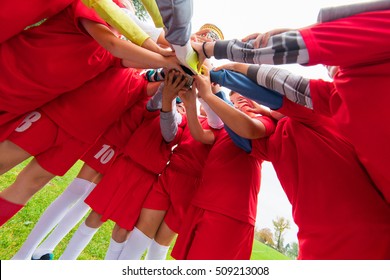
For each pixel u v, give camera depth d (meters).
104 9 1.20
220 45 1.21
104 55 1.48
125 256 1.79
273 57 1.03
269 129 1.55
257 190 1.74
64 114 1.52
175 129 1.84
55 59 1.34
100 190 1.89
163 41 1.54
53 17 1.38
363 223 1.12
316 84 1.22
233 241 1.57
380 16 0.94
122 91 1.67
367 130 1.00
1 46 1.33
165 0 0.97
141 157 1.89
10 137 1.46
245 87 1.37
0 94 1.35
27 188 1.58
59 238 2.05
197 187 1.91
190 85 1.55
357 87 0.99
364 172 1.20
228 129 1.63
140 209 1.87
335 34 0.96
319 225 1.21
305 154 1.30
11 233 2.13
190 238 1.64
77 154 1.63
